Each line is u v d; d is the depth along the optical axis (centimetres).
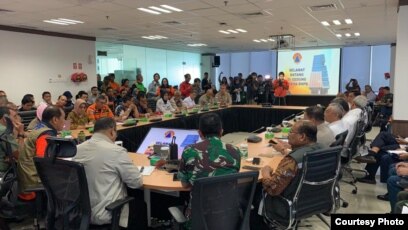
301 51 1251
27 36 800
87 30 823
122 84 1002
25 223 319
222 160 197
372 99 975
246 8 573
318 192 231
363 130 457
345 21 719
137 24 730
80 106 515
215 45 1227
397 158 385
